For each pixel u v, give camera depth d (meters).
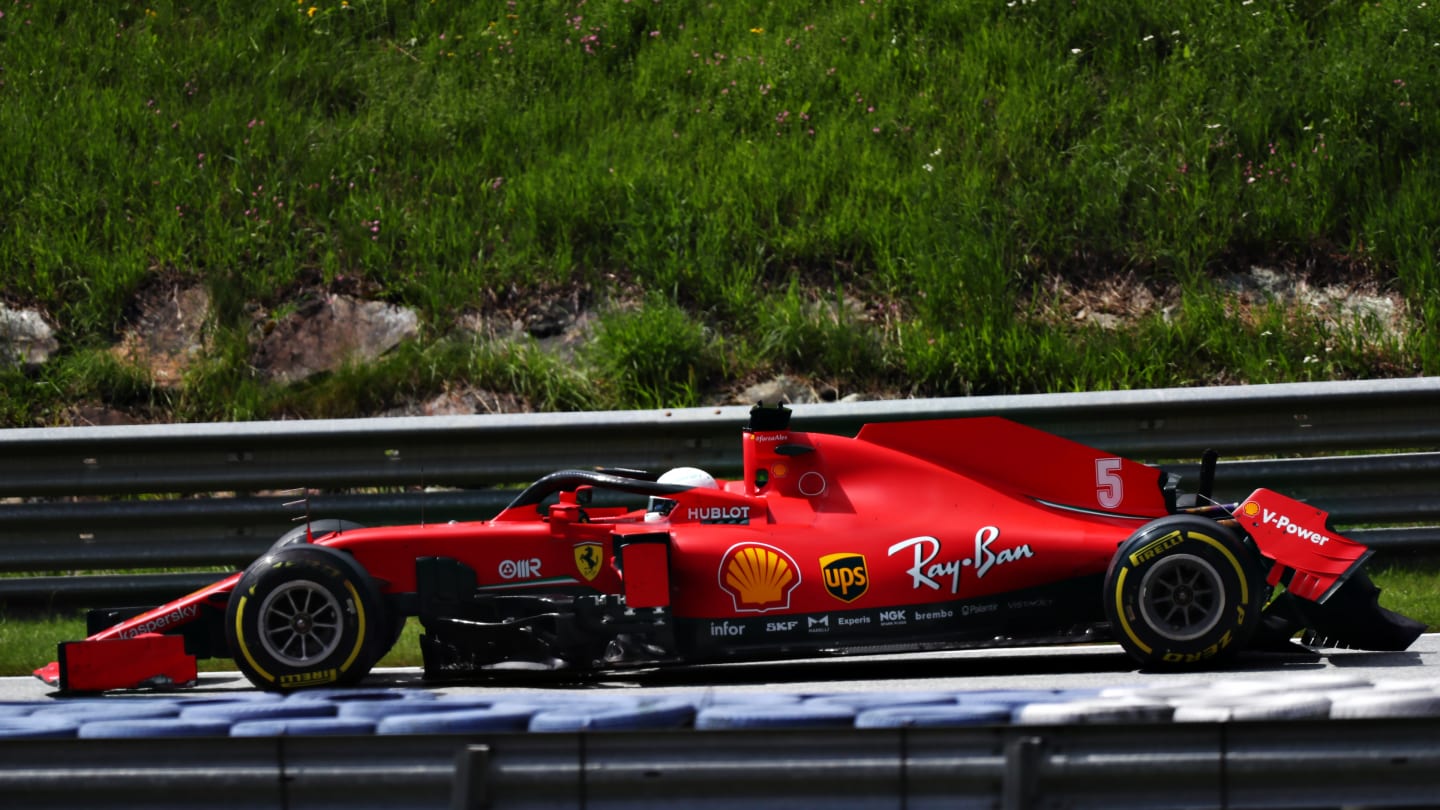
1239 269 40.22
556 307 39.88
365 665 20.41
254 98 46.56
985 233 40.94
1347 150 42.28
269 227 41.34
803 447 21.72
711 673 22.52
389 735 12.76
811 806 12.37
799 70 47.69
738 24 51.19
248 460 29.80
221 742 12.88
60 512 29.12
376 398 37.25
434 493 29.84
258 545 29.50
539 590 21.08
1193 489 29.67
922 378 37.22
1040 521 21.31
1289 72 45.31
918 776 12.33
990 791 12.28
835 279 40.16
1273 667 20.34
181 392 37.47
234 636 20.39
